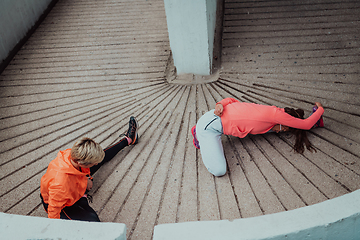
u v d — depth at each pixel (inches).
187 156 129.0
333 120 134.5
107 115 158.6
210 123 118.6
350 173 109.0
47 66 200.5
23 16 217.9
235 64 183.6
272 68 176.2
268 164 118.9
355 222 69.1
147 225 101.9
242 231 67.6
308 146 121.0
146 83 181.0
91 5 254.8
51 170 91.5
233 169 119.4
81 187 97.6
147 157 130.1
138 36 217.2
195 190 112.6
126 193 115.0
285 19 204.8
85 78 188.9
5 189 123.6
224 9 219.8
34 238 69.1
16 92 182.4
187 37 166.4
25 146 144.5
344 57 173.6
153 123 149.4
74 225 71.1
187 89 173.2
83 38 221.0
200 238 67.3
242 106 120.0
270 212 100.5
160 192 113.7
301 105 147.3
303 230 66.8
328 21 197.8
